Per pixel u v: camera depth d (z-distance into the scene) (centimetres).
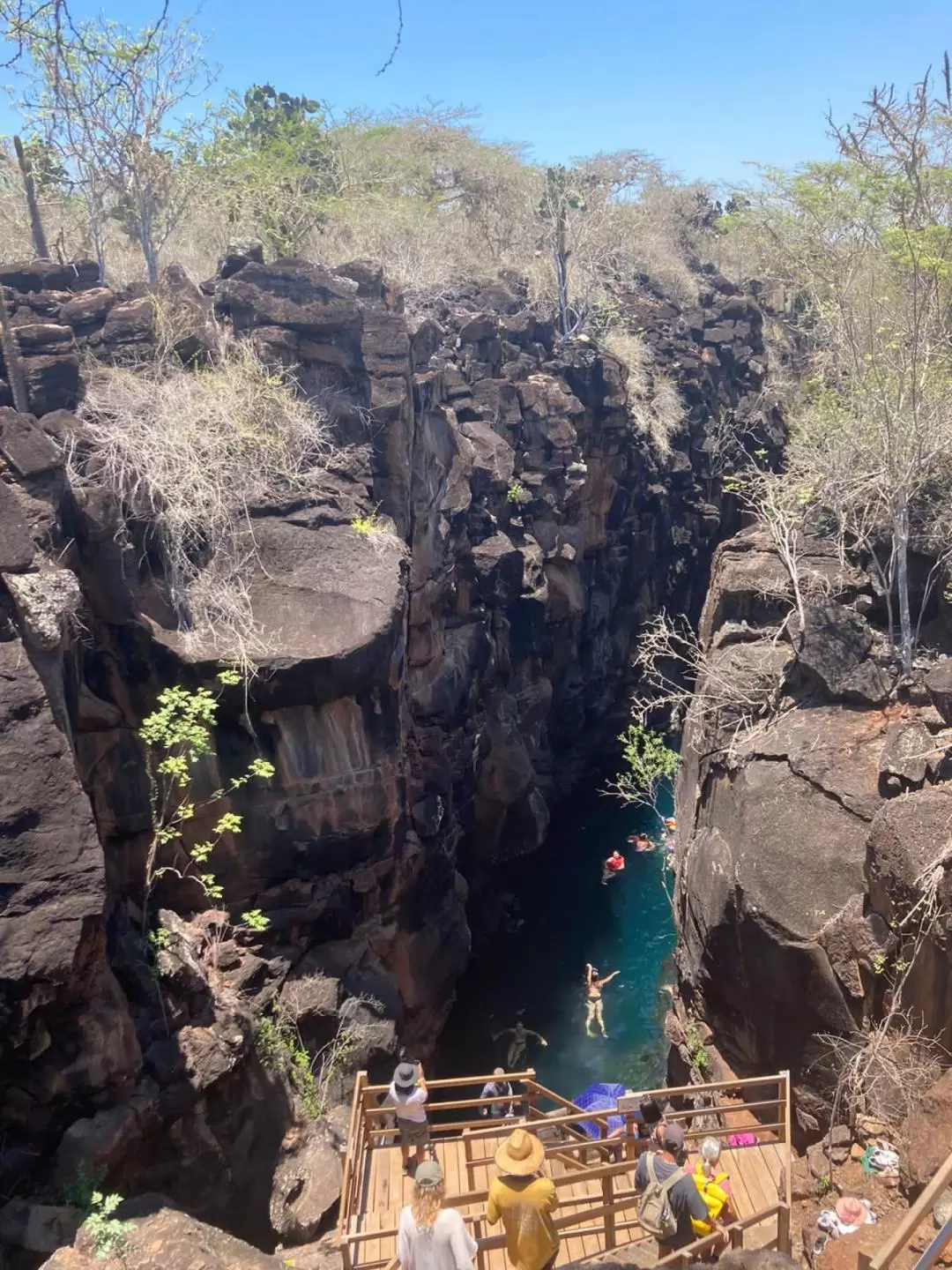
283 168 2717
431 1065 1731
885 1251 489
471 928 2208
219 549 1420
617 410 2956
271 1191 1206
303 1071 1315
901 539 1397
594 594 3066
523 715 2619
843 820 1212
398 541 1591
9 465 1178
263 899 1416
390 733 1505
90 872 972
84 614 1234
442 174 3941
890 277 1759
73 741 1180
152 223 2350
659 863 2530
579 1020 1942
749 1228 905
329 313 1691
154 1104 1077
